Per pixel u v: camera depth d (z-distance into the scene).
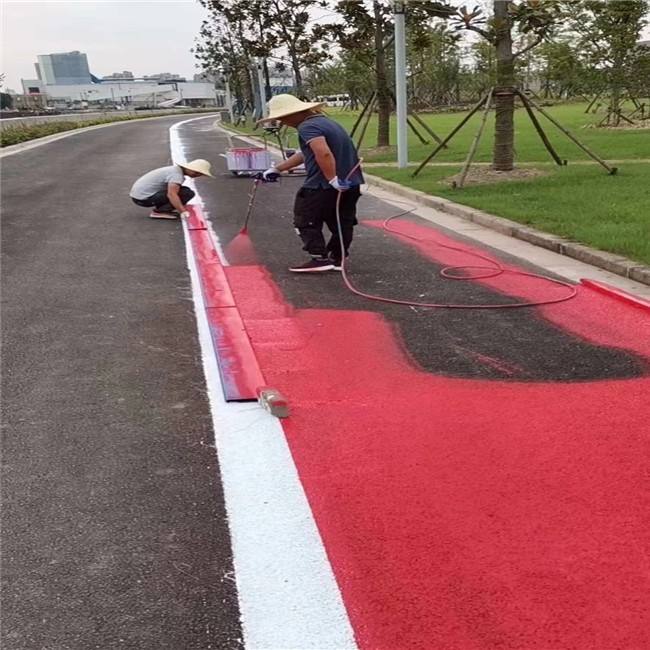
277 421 3.34
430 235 7.62
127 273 6.22
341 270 6.08
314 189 5.84
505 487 2.73
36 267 6.45
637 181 9.62
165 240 7.68
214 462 2.99
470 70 45.12
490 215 8.10
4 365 4.08
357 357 4.13
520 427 3.21
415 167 13.20
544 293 5.33
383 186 11.46
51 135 30.27
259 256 6.80
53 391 3.72
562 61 19.64
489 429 3.20
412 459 2.96
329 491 2.74
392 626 2.05
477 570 2.27
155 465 2.97
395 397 3.57
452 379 3.78
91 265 6.54
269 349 4.29
